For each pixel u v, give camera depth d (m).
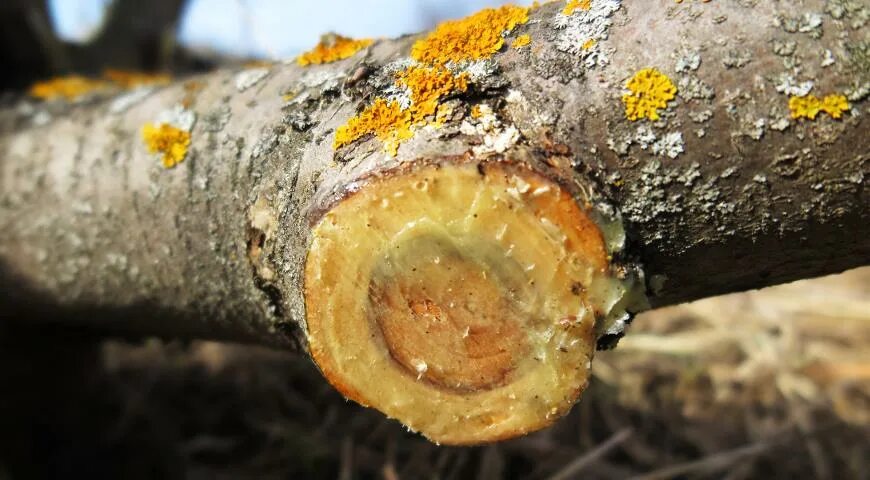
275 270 0.18
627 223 0.16
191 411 0.32
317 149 0.17
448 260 0.16
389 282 0.16
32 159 0.22
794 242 0.16
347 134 0.17
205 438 0.30
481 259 0.16
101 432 0.30
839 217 0.16
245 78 0.20
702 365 0.33
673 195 0.16
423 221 0.16
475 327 0.16
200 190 0.19
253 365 0.34
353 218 0.16
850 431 0.29
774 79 0.15
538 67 0.16
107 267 0.22
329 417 0.30
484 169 0.16
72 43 0.50
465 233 0.16
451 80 0.16
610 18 0.16
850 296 0.40
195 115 0.20
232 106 0.20
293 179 0.17
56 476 0.28
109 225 0.21
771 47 0.15
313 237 0.16
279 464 0.29
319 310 0.17
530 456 0.27
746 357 0.34
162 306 0.22
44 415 0.27
